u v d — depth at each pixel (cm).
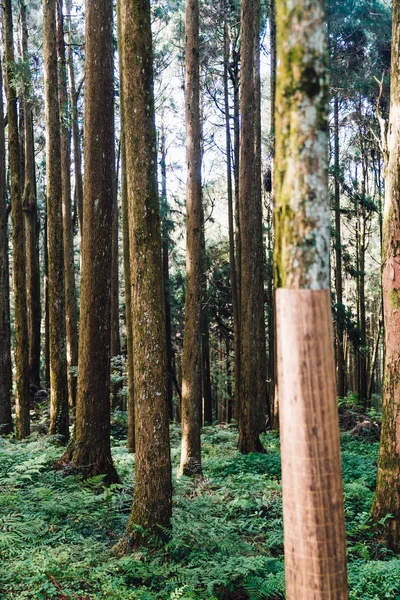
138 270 599
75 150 2036
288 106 204
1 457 898
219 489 923
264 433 1706
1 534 554
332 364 200
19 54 2145
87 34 880
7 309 1427
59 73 1584
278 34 210
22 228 1256
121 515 704
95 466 846
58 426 1182
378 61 2066
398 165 689
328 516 194
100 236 870
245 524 707
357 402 2016
